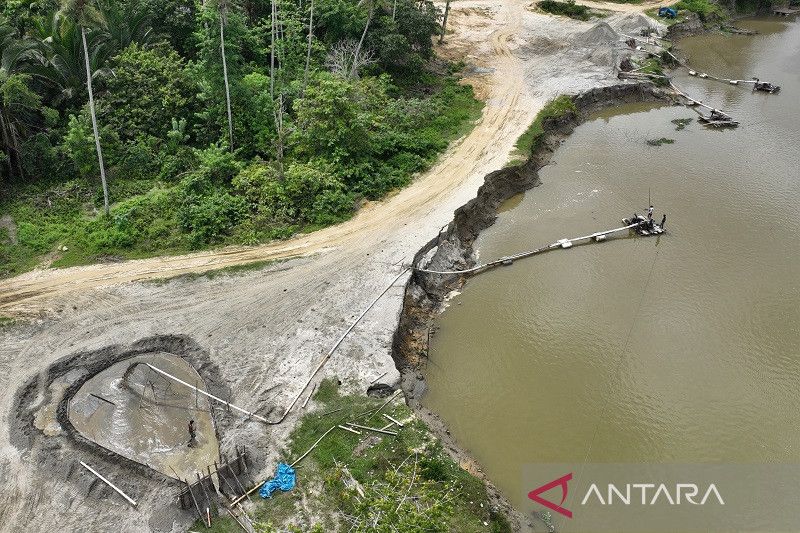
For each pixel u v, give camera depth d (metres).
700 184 43.88
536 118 49.25
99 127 40.22
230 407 25.34
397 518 19.20
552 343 31.00
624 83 55.97
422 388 28.34
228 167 38.72
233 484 22.45
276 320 29.62
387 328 29.38
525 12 73.44
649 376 29.36
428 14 55.12
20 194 37.31
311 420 25.00
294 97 45.84
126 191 38.12
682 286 34.66
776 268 36.03
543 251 37.25
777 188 43.44
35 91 41.22
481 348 30.69
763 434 26.84
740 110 54.78
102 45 43.16
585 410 27.72
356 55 48.84
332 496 22.30
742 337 31.50
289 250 34.22
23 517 21.39
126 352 27.73
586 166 45.97
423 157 43.34
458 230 37.62
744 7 80.31
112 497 22.06
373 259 33.62
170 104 42.75
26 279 31.53
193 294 31.02
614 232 38.62
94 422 24.75
